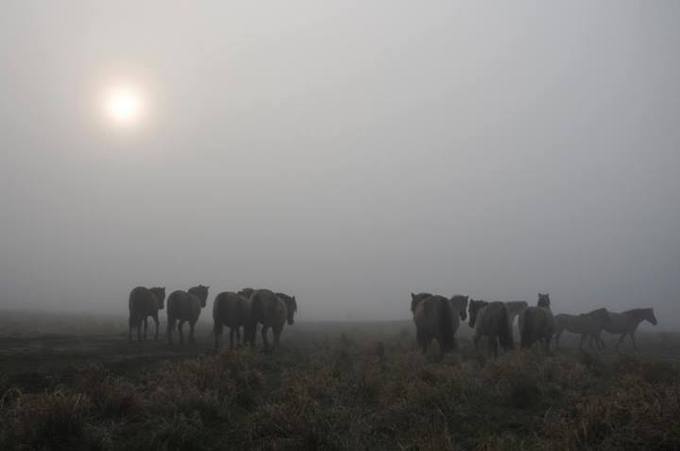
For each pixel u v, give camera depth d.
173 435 7.44
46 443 6.99
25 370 11.33
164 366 12.16
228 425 8.42
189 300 18.78
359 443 7.37
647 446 6.77
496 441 7.33
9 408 8.13
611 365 15.16
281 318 18.25
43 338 18.16
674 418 7.12
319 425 7.83
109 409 8.50
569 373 12.27
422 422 8.47
